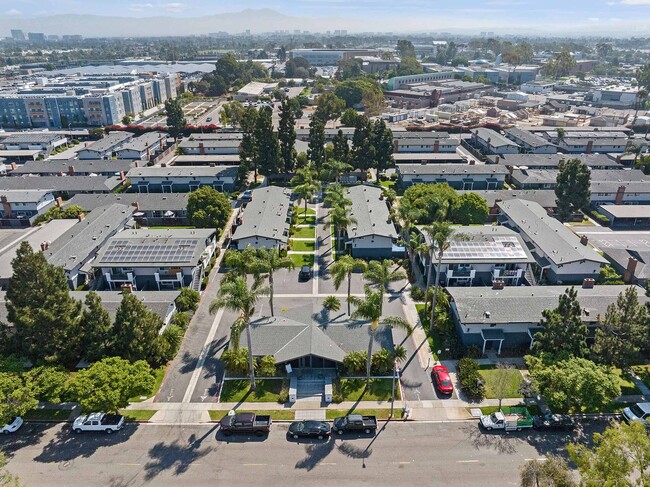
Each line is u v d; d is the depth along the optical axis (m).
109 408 47.44
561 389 49.25
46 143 161.38
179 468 45.16
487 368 58.84
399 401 53.62
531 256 76.88
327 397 53.44
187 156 146.88
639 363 59.59
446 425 50.41
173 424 50.41
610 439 37.22
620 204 109.81
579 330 54.97
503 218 99.31
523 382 53.78
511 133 170.12
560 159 137.25
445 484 43.53
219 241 94.31
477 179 124.69
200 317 68.81
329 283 78.81
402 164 133.75
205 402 53.38
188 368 58.53
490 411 52.12
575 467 45.06
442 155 145.62
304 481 43.81
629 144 148.62
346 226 83.56
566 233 84.94
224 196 101.62
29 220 102.44
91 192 117.75
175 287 77.12
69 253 77.44
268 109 135.38
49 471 44.69
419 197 102.12
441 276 78.12
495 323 60.44
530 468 38.16
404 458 46.38
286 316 64.62
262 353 58.00
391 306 71.62
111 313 62.84
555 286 70.31
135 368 50.59
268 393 54.75
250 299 50.69
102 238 83.94
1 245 91.56
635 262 74.50
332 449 47.38
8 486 39.12
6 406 46.00
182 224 102.25
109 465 45.44
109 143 157.00
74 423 49.22
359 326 61.84
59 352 54.53
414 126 187.88
